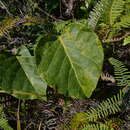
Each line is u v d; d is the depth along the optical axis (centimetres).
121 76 87
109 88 95
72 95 82
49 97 94
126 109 86
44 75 83
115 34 94
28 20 97
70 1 106
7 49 100
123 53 98
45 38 85
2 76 86
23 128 97
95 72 82
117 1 87
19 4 105
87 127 84
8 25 92
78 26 86
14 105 99
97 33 93
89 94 82
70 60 84
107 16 89
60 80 83
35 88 88
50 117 97
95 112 86
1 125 89
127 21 88
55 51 84
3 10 106
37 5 105
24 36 102
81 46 84
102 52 83
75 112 93
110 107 86
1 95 99
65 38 86
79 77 83
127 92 86
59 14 110
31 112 98
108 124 87
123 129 87
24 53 90
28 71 88
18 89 87
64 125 91
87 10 103
